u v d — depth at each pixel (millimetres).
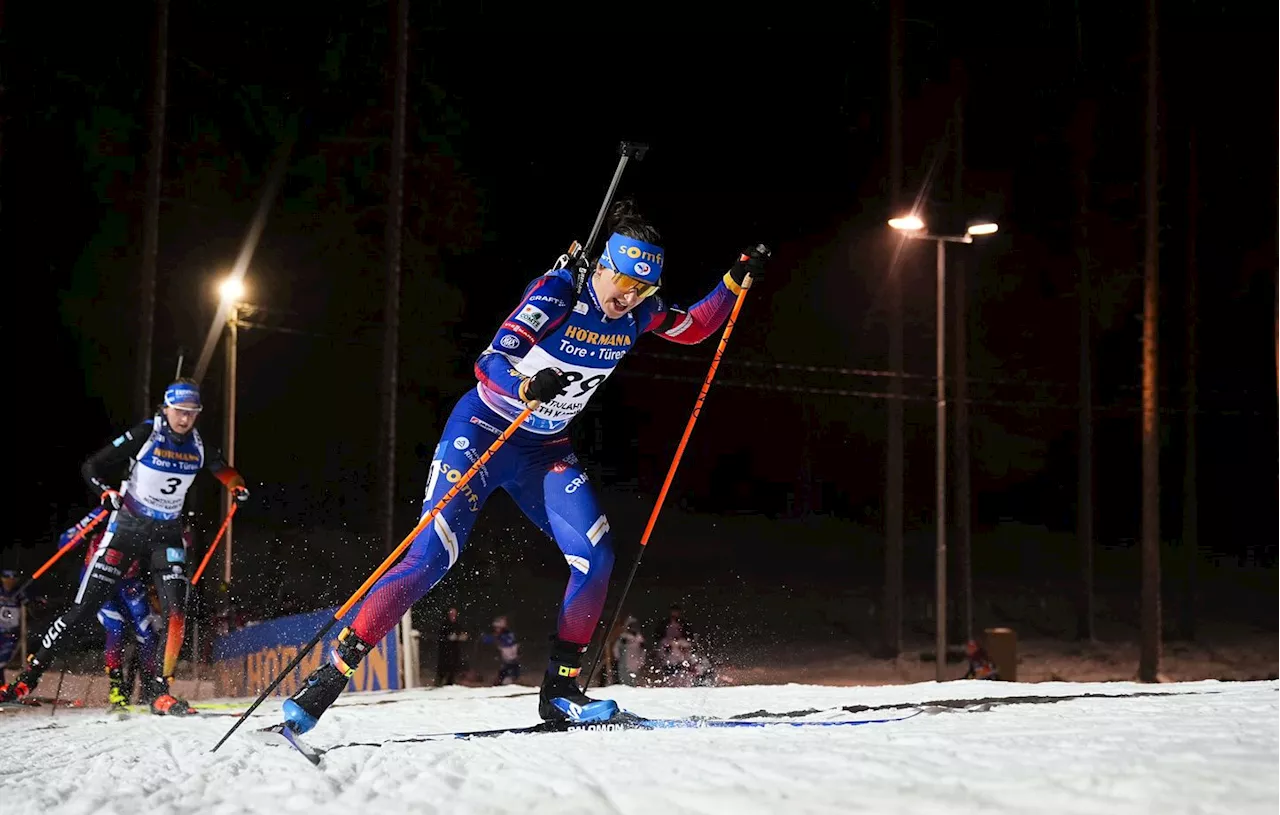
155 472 7188
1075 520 38812
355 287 25172
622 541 33938
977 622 30078
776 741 3299
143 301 17500
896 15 23969
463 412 4191
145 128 18562
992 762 2693
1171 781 2371
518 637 25000
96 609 7242
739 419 36781
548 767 2938
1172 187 28984
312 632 10719
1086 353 29062
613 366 4273
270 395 26094
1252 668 25391
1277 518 36656
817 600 30328
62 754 4133
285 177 23594
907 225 18781
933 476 36188
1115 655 26531
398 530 28250
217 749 3641
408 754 3350
